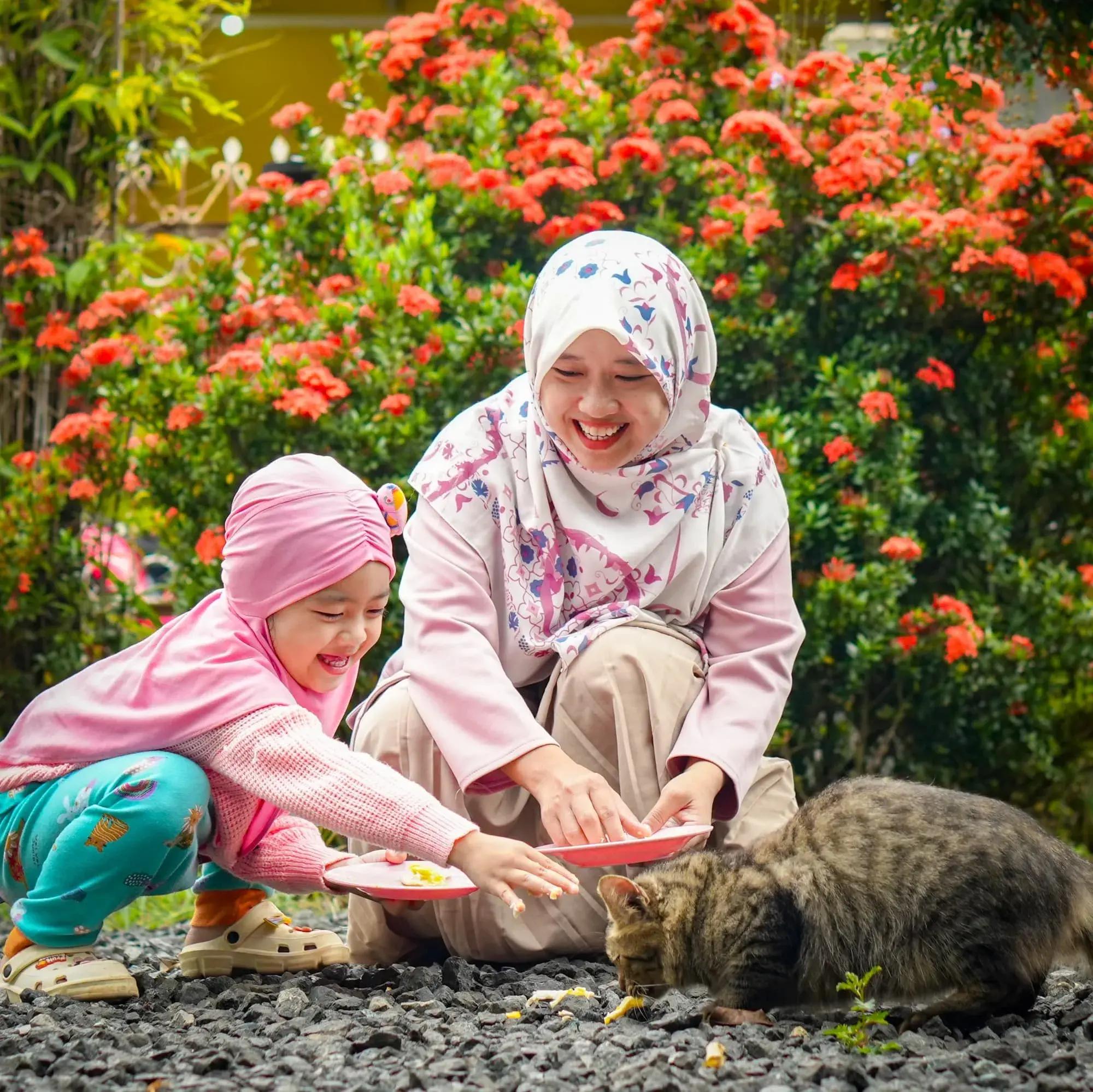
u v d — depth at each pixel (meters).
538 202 6.16
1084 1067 2.37
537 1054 2.50
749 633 3.62
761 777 3.63
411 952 3.58
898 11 5.75
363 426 5.60
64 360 6.23
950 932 2.70
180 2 7.71
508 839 3.10
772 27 6.34
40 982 3.05
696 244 6.09
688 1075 2.34
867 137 5.75
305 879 3.31
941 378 5.75
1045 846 2.79
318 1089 2.34
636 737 3.38
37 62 6.55
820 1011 2.95
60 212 6.55
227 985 3.22
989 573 5.95
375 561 3.23
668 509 3.59
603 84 6.68
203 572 5.77
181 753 3.14
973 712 5.89
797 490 5.54
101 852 3.01
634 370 3.36
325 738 3.07
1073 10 5.05
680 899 2.95
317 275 6.41
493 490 3.57
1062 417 6.11
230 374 5.62
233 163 8.02
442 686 3.33
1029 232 5.91
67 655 6.05
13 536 6.00
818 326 5.99
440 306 5.90
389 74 6.60
